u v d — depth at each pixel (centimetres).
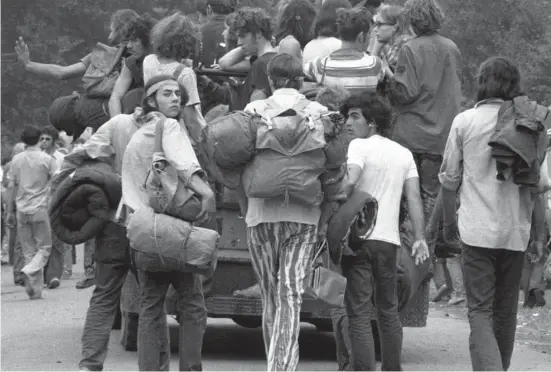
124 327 1399
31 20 6419
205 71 1379
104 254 1073
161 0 6412
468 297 1020
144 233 961
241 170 975
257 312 1270
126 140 1103
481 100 1028
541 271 1802
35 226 2175
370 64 1288
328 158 962
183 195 973
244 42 1346
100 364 1069
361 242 1050
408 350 1434
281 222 970
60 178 1110
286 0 1454
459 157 1026
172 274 998
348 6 1387
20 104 6309
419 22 1342
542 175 1026
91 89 1513
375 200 1048
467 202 1018
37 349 1411
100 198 1066
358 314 1052
